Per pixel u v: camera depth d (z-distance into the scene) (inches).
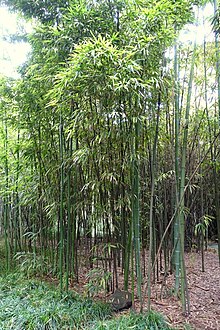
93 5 106.0
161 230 147.6
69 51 112.1
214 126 125.7
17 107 142.2
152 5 90.9
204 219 173.2
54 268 143.8
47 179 141.6
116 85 88.5
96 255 129.6
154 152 99.2
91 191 117.6
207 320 97.5
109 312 102.0
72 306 104.4
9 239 174.6
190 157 153.4
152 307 107.7
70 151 120.9
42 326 92.0
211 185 206.4
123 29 103.0
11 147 155.8
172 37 93.7
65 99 107.1
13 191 160.7
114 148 107.3
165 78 101.0
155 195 144.7
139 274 102.8
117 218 114.0
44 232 153.0
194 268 171.2
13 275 144.6
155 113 104.6
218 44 117.6
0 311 102.8
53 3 129.8
